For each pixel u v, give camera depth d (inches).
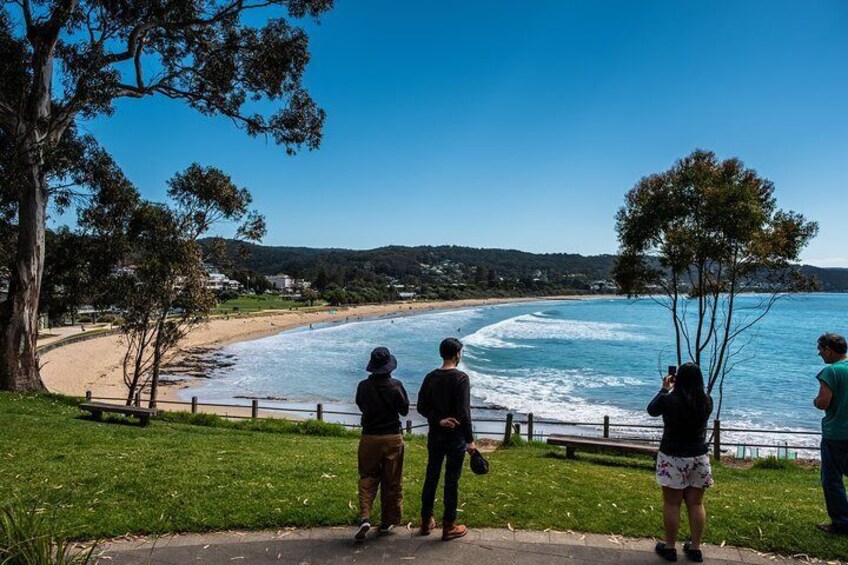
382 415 189.2
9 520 147.5
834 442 198.1
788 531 198.5
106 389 1169.4
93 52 560.7
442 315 4192.9
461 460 184.4
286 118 691.4
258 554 173.8
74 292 738.8
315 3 635.5
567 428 817.5
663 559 176.4
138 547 177.9
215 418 519.5
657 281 540.1
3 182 559.8
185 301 643.5
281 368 1534.2
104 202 682.8
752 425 853.2
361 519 183.3
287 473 260.2
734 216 462.6
